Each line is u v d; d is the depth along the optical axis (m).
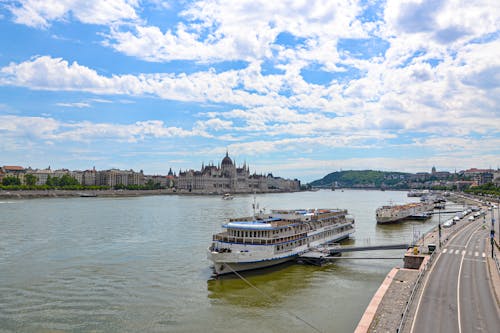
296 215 120.62
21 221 177.75
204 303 70.31
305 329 59.25
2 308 66.75
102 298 72.25
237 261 87.44
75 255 106.69
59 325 60.16
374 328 51.69
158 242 127.69
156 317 63.72
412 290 63.47
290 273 91.12
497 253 97.25
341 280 85.38
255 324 61.22
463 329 50.31
